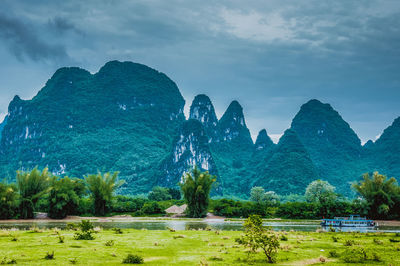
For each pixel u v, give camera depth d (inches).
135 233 1652.3
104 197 3727.9
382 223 3265.3
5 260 860.6
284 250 1118.4
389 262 933.2
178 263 906.1
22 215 3334.2
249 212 3730.3
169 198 5841.5
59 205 3334.2
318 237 1551.4
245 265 889.5
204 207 3769.7
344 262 946.1
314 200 4805.6
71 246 1123.3
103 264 870.4
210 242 1325.0
